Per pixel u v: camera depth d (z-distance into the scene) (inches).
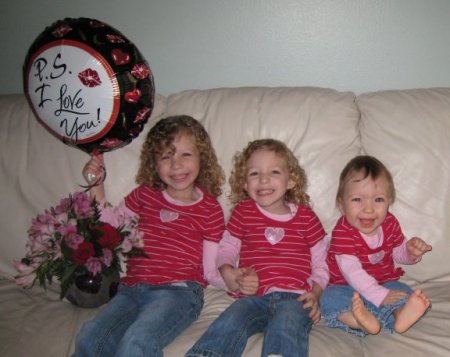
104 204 50.6
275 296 45.9
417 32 58.9
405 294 42.3
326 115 51.7
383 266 47.4
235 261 50.4
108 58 44.9
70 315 45.9
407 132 49.8
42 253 45.8
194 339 41.3
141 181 52.9
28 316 45.3
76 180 53.2
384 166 47.8
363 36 59.9
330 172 50.5
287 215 50.0
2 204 53.4
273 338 39.0
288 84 62.9
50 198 53.4
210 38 62.0
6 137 54.6
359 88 62.0
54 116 46.3
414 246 45.7
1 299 48.4
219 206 52.0
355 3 58.7
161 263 49.1
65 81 44.7
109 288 47.4
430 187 48.7
